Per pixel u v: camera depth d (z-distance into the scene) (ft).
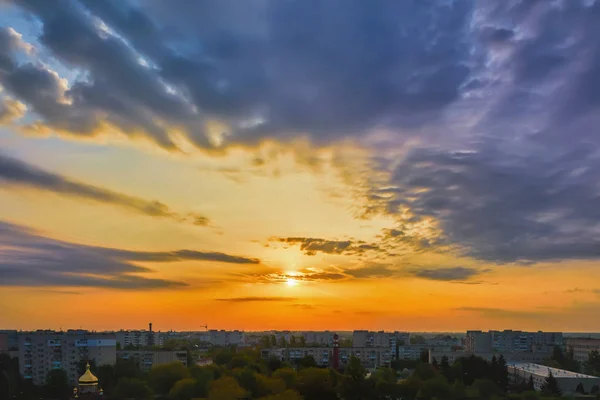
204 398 603.67
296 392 647.15
